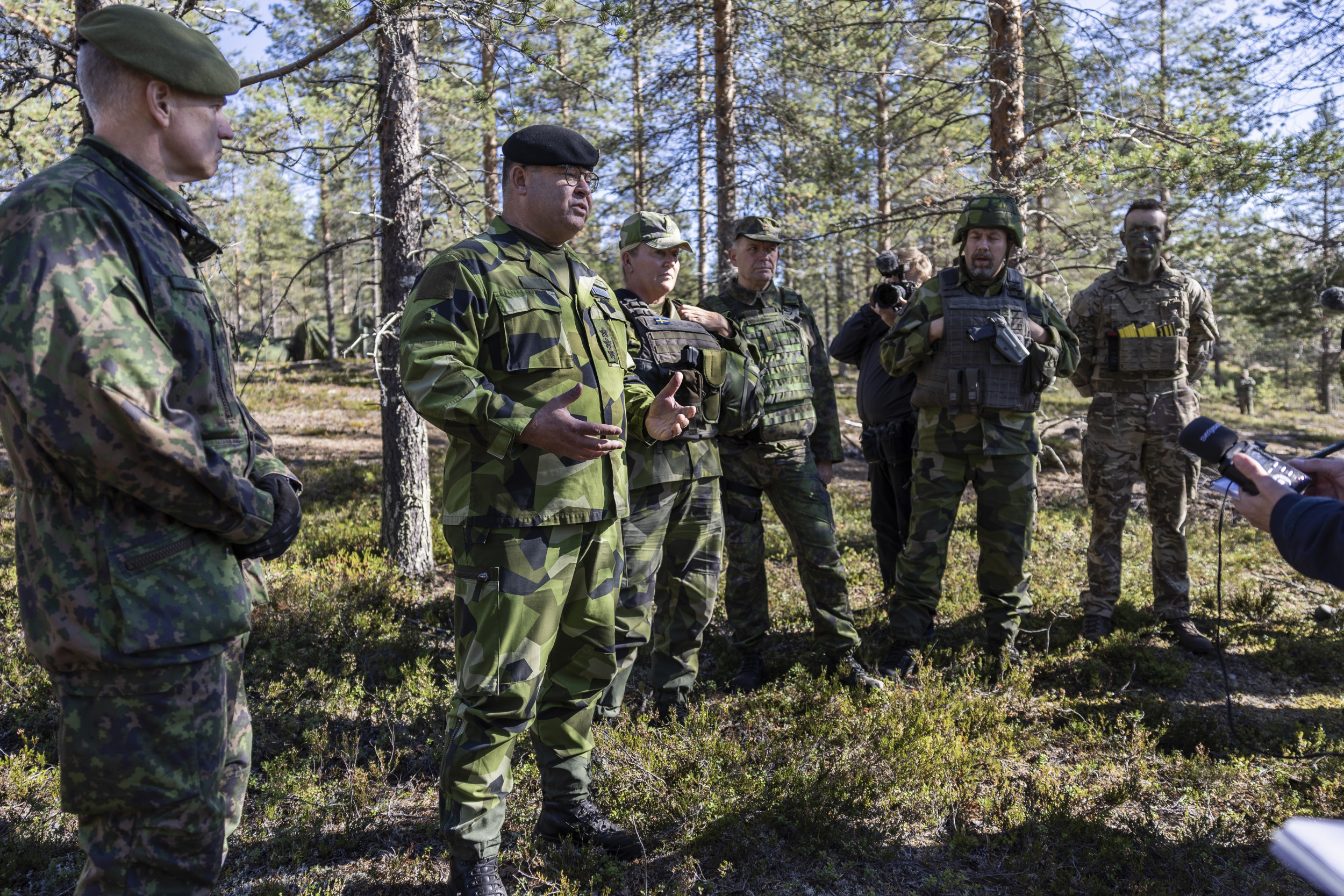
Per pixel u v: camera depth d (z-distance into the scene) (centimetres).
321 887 249
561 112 999
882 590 538
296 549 617
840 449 433
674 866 262
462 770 233
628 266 357
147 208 168
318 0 619
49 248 147
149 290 160
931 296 400
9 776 295
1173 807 296
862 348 498
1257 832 278
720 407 353
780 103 1003
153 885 163
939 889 254
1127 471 452
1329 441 1795
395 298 570
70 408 145
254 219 1373
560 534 237
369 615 456
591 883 248
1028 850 266
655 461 325
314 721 344
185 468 155
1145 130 689
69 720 158
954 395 387
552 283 242
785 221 848
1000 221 387
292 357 2800
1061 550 626
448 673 400
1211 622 487
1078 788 301
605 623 259
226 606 169
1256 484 173
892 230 935
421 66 598
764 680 406
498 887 234
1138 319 445
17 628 425
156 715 159
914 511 412
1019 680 384
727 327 370
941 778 305
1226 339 3044
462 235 606
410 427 570
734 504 401
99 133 169
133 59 165
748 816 279
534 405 232
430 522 642
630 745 325
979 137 1161
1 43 457
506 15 484
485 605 231
